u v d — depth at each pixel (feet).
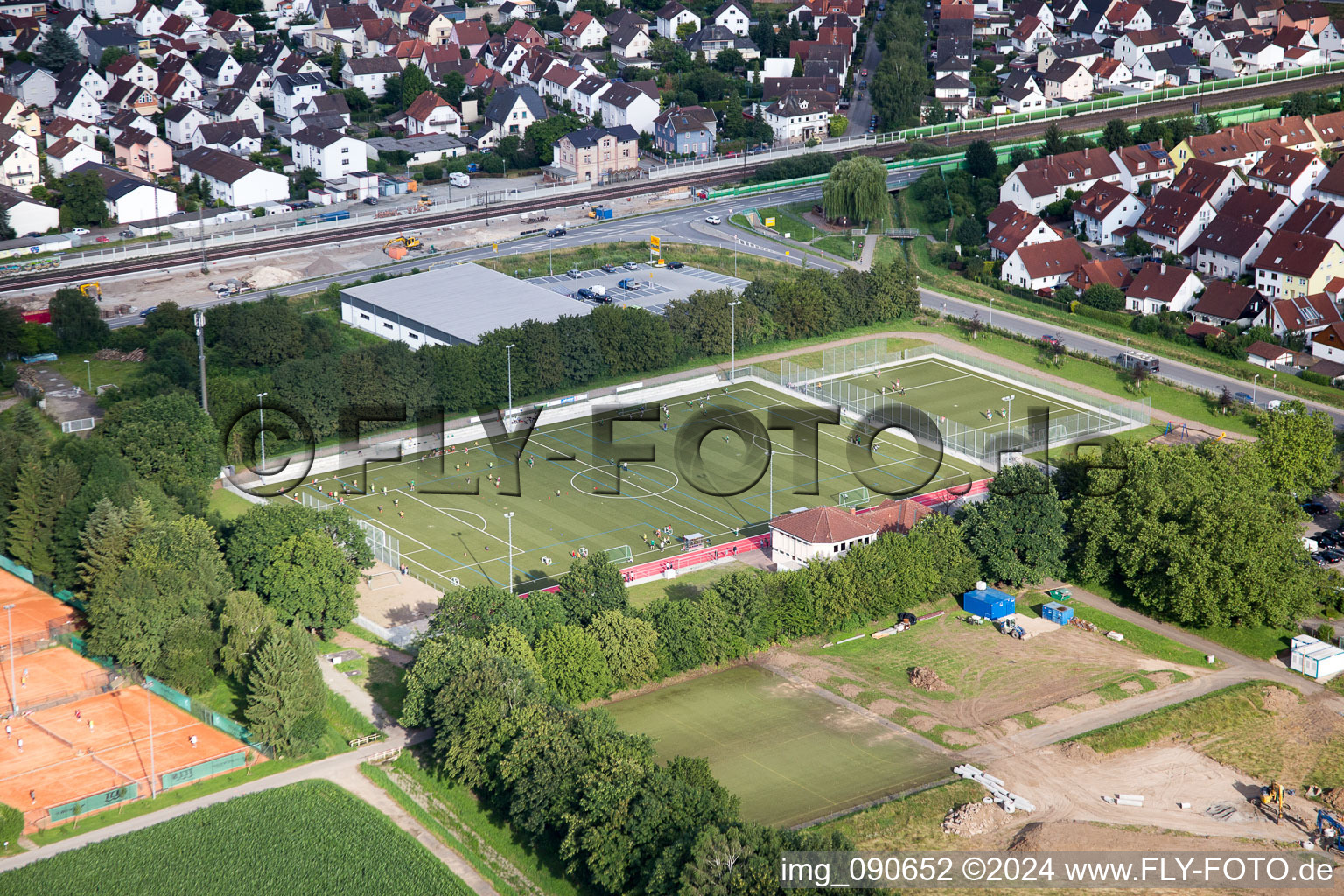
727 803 441.68
